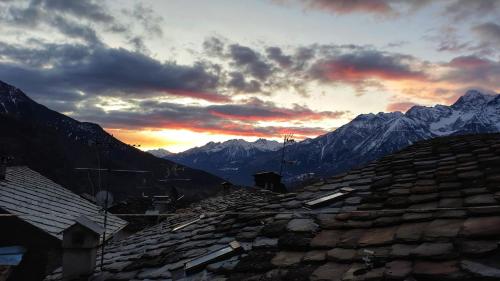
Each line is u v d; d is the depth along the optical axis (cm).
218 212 1055
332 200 708
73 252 767
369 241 473
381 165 910
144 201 3078
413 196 600
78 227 768
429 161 803
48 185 1841
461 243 386
